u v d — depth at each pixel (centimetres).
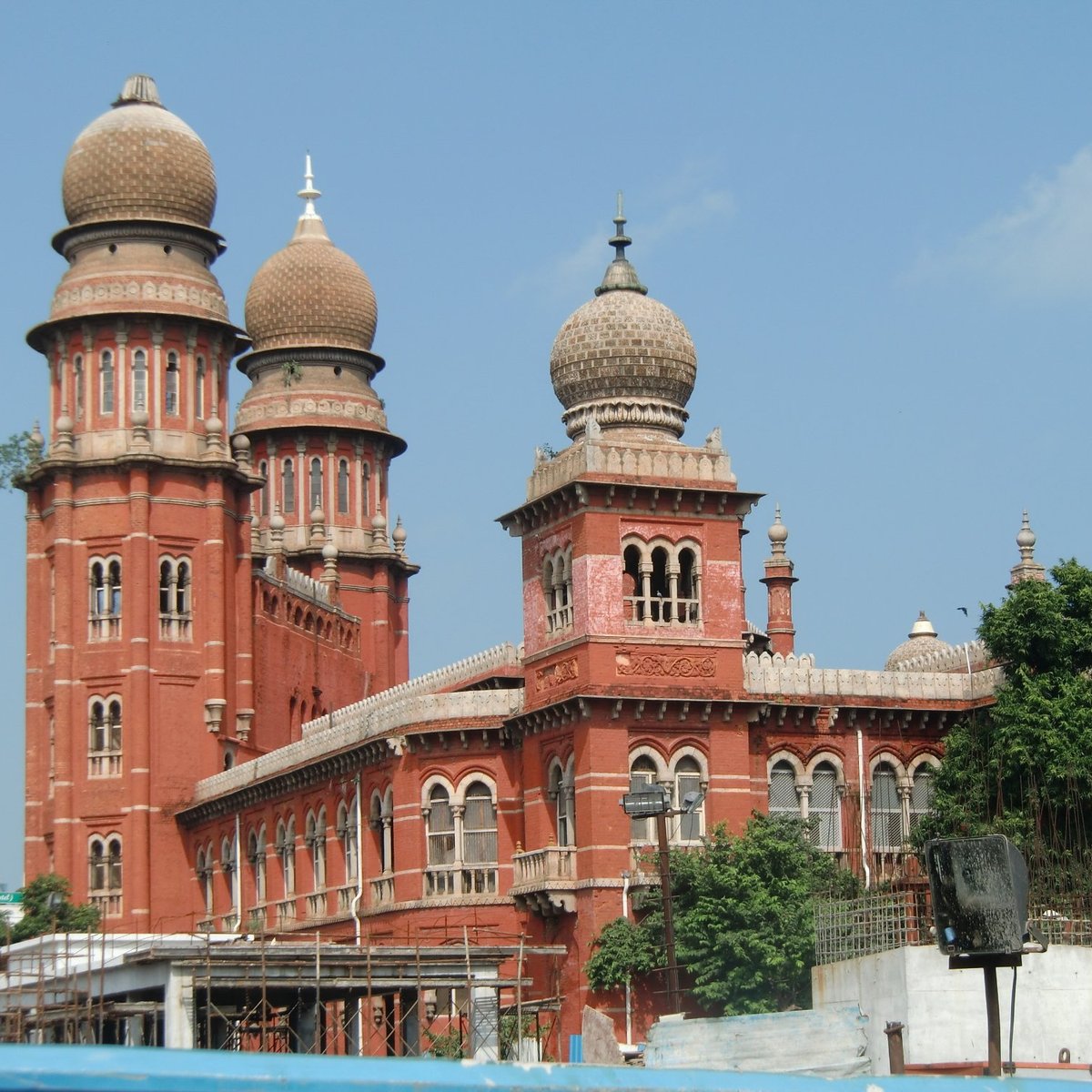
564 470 6166
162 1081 1546
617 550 6062
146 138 8875
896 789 6341
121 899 8406
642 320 6369
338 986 5216
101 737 8575
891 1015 4141
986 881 2542
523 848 6266
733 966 5494
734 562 6200
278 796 7569
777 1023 4119
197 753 8581
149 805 8431
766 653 6800
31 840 8825
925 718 6369
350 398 10644
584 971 5828
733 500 6200
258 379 10719
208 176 9012
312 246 10738
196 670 8638
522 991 6078
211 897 8225
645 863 5797
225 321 8875
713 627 6138
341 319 10681
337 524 10525
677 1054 4178
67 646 8606
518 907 6181
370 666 10481
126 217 8806
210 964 4934
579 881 5916
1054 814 5612
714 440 6225
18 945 6381
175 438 8744
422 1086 1647
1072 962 4128
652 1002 5747
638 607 6109
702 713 6053
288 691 9419
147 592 8562
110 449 8694
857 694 6312
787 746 6231
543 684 6216
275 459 10544
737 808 6053
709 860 5641
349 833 6900
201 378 8850
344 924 6756
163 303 8750
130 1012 5322
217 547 8712
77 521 8675
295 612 9625
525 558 6391
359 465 10625
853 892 5650
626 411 6350
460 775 6391
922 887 5741
